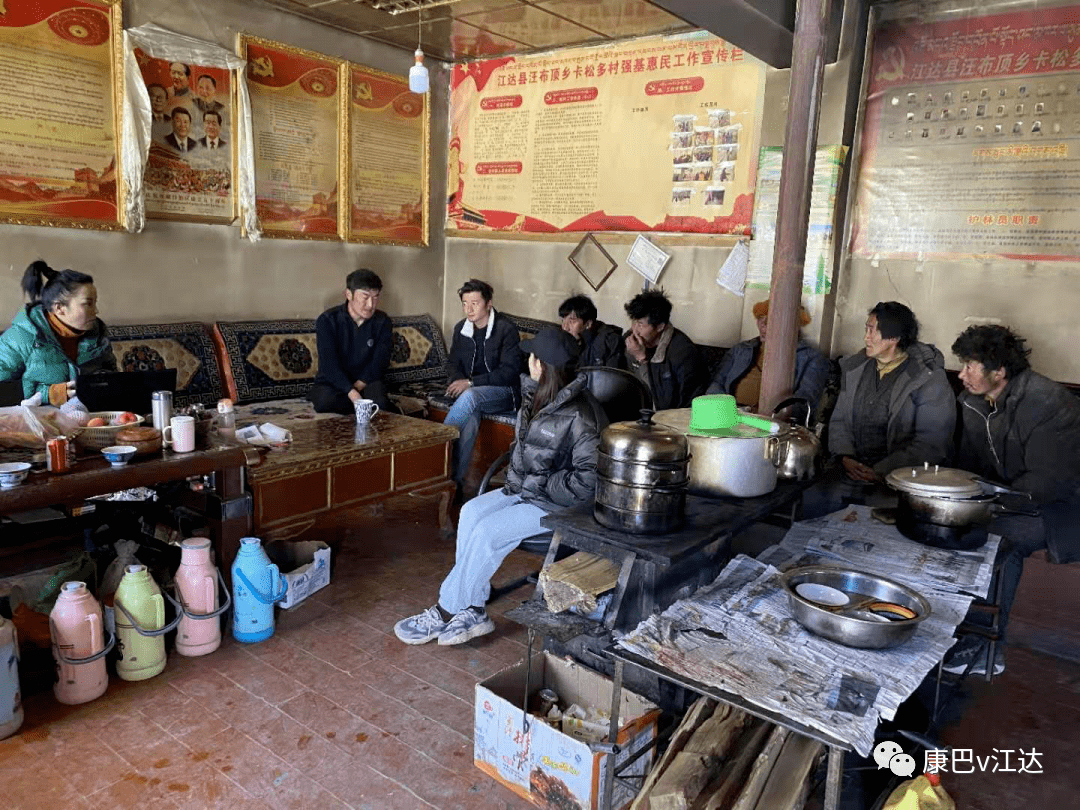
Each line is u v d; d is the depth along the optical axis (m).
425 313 6.20
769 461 2.15
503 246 5.93
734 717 1.86
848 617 1.64
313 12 4.89
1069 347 3.76
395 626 2.94
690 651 1.61
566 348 2.84
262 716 2.38
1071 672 2.90
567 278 5.62
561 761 1.90
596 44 5.26
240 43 4.67
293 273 5.26
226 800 2.00
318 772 2.13
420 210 6.01
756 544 2.98
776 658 1.59
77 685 2.38
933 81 3.99
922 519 2.25
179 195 4.54
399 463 3.62
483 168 5.93
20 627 2.57
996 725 2.53
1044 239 3.78
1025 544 2.82
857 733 1.35
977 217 3.94
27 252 3.98
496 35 5.20
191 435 2.63
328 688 2.55
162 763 2.14
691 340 4.97
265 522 3.04
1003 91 3.81
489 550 2.81
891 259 4.22
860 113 4.21
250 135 4.78
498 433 4.62
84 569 2.87
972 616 2.77
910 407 3.32
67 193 4.05
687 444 1.94
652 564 2.00
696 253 4.98
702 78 4.82
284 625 2.99
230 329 4.75
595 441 2.70
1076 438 2.95
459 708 2.47
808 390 3.81
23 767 2.09
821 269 4.20
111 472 2.32
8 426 2.42
